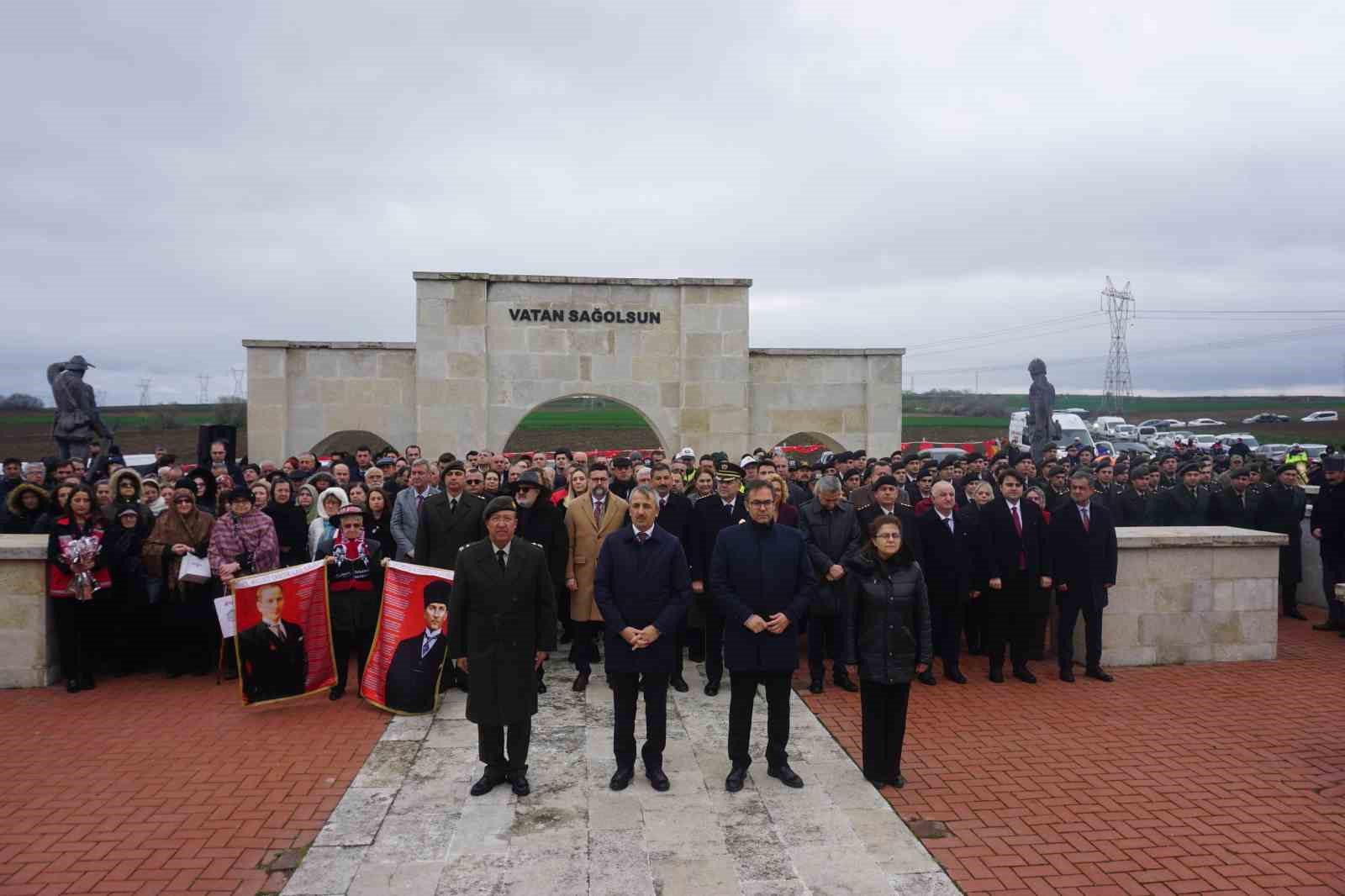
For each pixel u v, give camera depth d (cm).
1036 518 884
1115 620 939
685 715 778
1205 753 688
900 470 1216
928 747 698
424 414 1644
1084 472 889
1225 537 955
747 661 609
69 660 841
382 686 779
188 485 1034
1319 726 752
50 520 918
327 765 659
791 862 512
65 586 839
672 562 628
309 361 1678
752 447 1797
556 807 586
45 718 761
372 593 830
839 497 845
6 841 535
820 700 822
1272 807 592
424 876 494
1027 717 771
